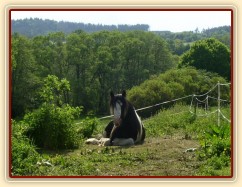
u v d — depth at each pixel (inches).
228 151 343.6
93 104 2529.5
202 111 715.4
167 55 2847.0
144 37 2839.6
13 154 316.8
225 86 1386.6
